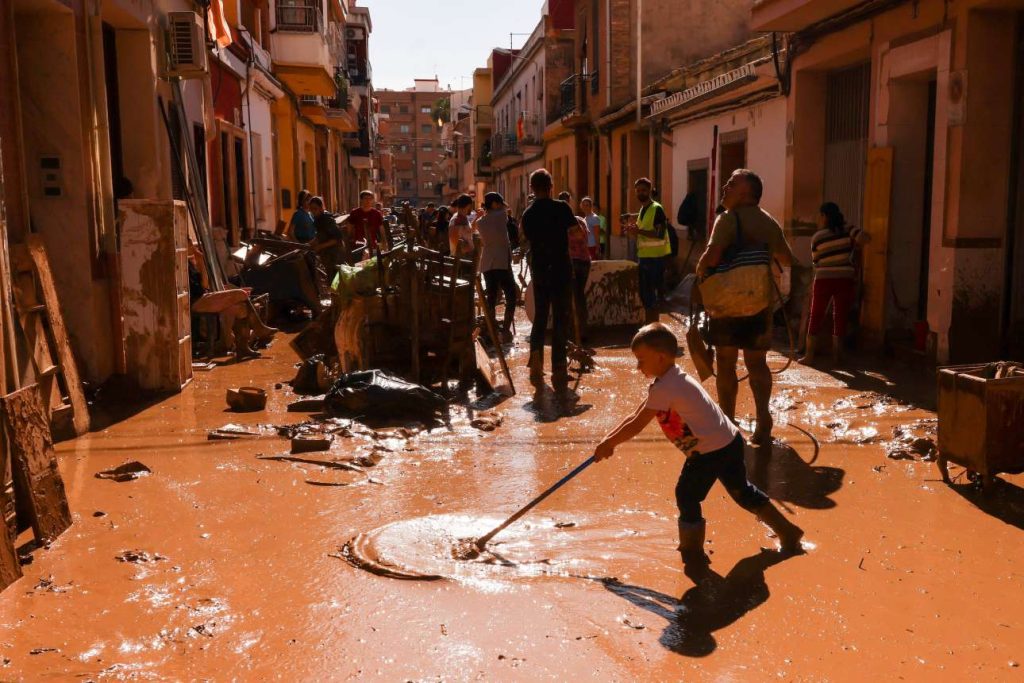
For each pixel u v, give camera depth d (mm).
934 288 9117
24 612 3732
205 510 5023
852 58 11430
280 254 14484
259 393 7695
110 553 4387
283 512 4988
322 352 9398
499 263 11445
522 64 42750
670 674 3217
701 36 25031
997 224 8773
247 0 19641
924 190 10234
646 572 4148
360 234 17156
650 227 12203
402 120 132625
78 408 6832
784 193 13281
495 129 56094
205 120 13375
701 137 18016
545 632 3545
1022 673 3229
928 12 9195
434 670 3246
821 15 11078
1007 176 8719
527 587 3975
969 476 5414
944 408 5398
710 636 3514
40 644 3453
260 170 21000
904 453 5984
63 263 7637
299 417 7336
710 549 4422
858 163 11805
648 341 4172
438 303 8531
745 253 6242
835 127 12375
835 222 9609
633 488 5410
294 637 3508
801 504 5078
